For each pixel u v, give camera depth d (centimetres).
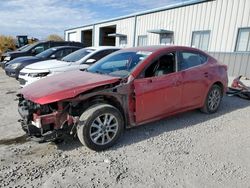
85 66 691
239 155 344
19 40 2525
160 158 331
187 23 1441
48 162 317
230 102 648
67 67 678
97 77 383
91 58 734
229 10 1190
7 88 820
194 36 1405
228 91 714
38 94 336
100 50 759
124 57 439
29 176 283
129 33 2039
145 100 389
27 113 333
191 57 476
